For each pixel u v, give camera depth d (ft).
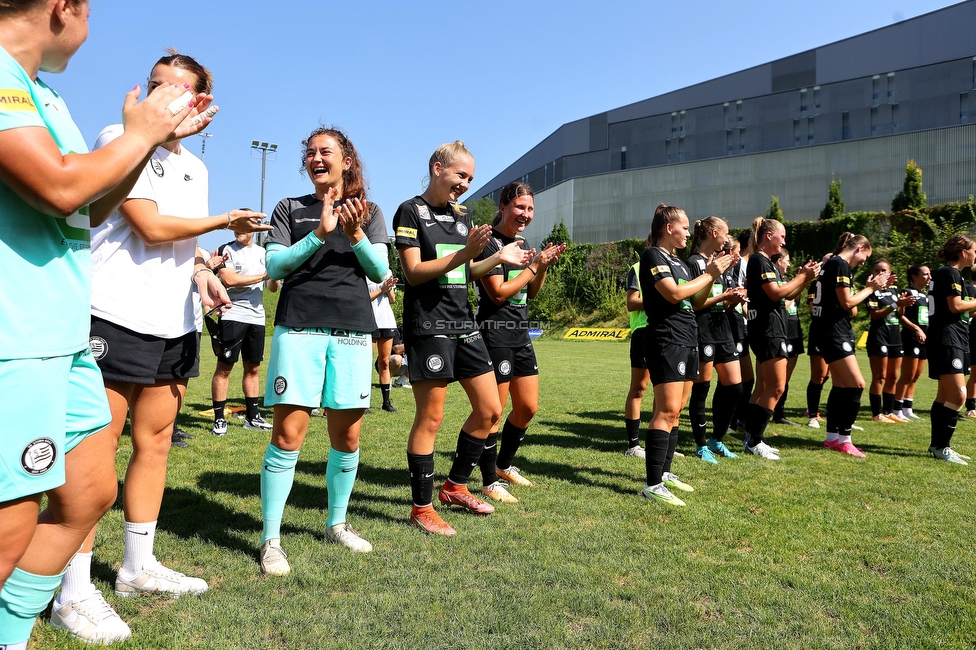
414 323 11.66
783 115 173.17
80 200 4.69
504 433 15.24
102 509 6.00
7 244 4.79
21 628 5.82
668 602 8.67
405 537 11.16
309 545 10.57
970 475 16.88
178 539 10.68
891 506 13.71
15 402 4.77
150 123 5.19
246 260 21.93
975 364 28.84
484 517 12.60
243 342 22.13
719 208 154.40
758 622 8.16
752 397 19.89
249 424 22.61
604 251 140.36
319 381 9.88
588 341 111.75
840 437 20.12
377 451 18.54
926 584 9.48
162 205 8.82
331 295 9.91
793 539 11.45
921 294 28.58
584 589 9.04
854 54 162.81
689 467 17.51
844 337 20.03
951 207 101.86
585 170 213.87
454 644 7.40
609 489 15.01
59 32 4.94
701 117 187.42
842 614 8.43
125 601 8.35
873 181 135.23
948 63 150.00
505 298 13.88
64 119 5.45
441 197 12.22
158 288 8.52
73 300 5.29
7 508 4.85
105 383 8.14
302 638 7.47
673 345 14.07
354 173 10.41
